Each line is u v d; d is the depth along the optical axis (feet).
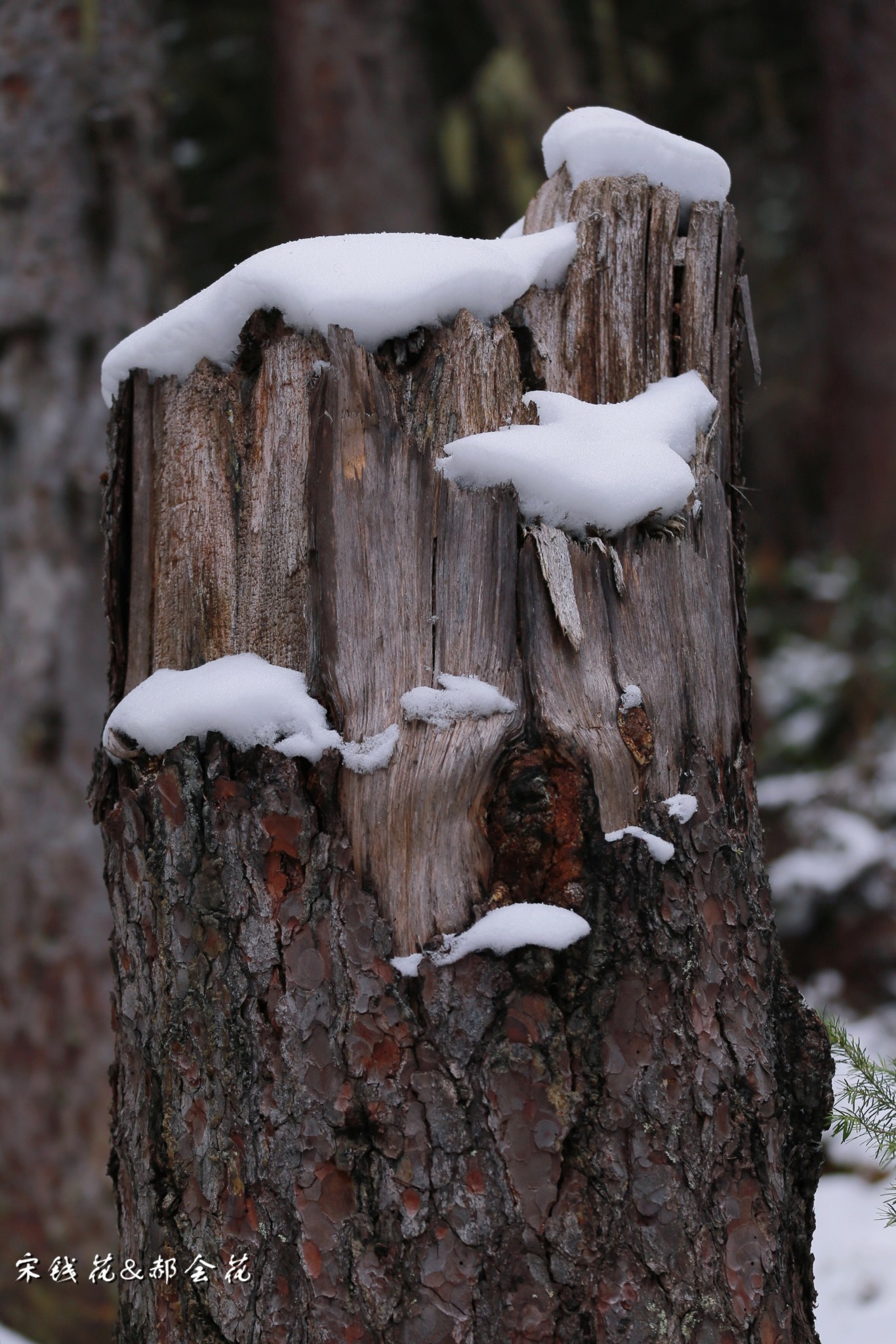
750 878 10.58
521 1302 10.18
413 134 27.04
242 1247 10.30
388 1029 10.24
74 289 17.65
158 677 10.61
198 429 10.63
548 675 10.37
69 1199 16.07
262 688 10.39
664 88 30.40
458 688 10.34
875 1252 13.34
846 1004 20.86
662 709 10.46
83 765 17.31
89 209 17.78
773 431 38.52
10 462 17.49
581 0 29.73
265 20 30.58
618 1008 10.27
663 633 10.52
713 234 10.84
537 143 25.76
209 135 32.94
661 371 10.75
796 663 27.76
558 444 10.46
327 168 26.22
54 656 17.29
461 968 10.24
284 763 10.34
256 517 10.54
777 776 26.40
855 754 25.40
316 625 10.41
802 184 36.94
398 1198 10.21
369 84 26.35
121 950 10.62
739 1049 10.39
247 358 10.61
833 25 32.37
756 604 30.53
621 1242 10.21
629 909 10.30
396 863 10.29
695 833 10.44
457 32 31.12
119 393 10.80
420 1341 10.17
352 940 10.28
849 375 32.86
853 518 32.22
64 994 16.63
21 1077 16.39
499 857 10.30
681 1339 10.21
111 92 17.93
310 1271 10.22
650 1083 10.27
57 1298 15.49
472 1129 10.21
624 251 10.71
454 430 10.48
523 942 10.23
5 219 17.52
